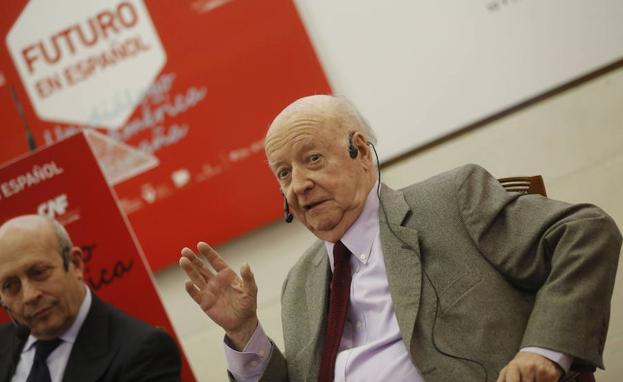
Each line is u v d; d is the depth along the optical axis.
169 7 10.67
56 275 7.51
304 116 6.03
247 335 6.12
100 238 8.28
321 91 10.41
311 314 6.36
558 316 5.17
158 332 7.40
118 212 8.28
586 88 9.95
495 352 5.43
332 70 10.47
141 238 10.62
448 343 5.52
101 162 10.73
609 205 9.79
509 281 5.70
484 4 10.17
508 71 10.12
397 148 10.33
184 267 6.04
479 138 10.16
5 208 8.32
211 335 10.58
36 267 7.45
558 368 5.11
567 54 10.01
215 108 10.59
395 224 5.99
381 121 10.37
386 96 10.37
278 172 6.11
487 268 5.68
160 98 10.69
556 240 5.49
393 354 5.76
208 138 10.59
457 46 10.23
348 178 6.04
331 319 6.16
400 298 5.72
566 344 5.09
